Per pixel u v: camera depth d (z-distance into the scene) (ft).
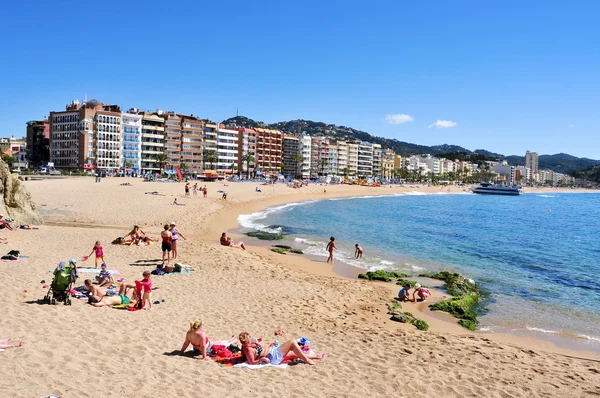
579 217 305.12
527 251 136.77
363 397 33.30
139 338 39.83
